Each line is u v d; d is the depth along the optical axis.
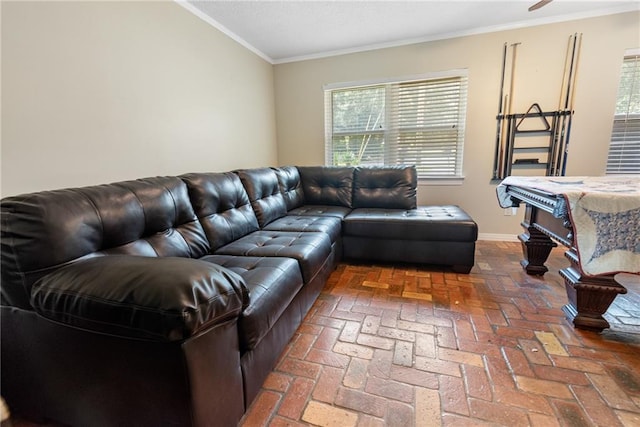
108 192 1.22
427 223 2.34
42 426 1.04
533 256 2.26
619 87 2.66
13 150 1.31
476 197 3.19
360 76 3.33
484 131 3.04
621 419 1.04
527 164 2.97
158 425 0.83
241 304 0.92
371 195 2.98
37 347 0.93
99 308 0.77
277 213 2.49
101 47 1.66
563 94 2.77
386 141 3.41
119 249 1.20
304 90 3.59
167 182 1.56
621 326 1.58
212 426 0.86
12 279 0.90
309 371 1.31
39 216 0.93
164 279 0.78
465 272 2.34
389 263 2.61
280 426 1.05
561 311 1.74
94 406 0.91
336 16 2.54
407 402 1.14
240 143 3.03
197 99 2.41
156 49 2.01
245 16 2.49
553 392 1.17
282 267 1.40
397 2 2.35
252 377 1.08
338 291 2.08
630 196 1.31
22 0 1.31
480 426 1.03
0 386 1.03
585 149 2.79
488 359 1.36
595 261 1.39
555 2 2.42
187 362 0.76
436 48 3.03
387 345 1.48
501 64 2.88
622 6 2.50
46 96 1.42
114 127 1.75
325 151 3.65
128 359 0.81
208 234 1.72
